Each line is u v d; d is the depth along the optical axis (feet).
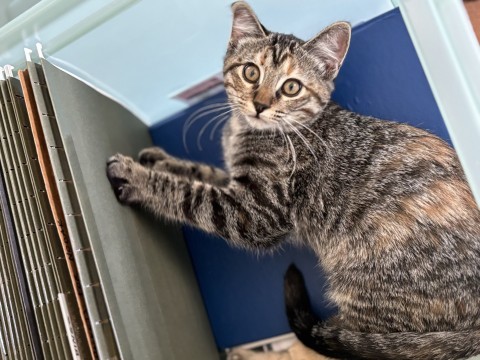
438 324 3.20
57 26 3.02
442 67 2.61
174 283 3.77
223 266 4.18
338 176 3.51
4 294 2.73
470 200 3.22
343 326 3.47
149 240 3.61
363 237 3.38
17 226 2.70
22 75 2.70
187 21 3.33
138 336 2.92
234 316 4.11
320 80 3.61
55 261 2.63
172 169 4.08
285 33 3.92
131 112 4.25
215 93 4.36
